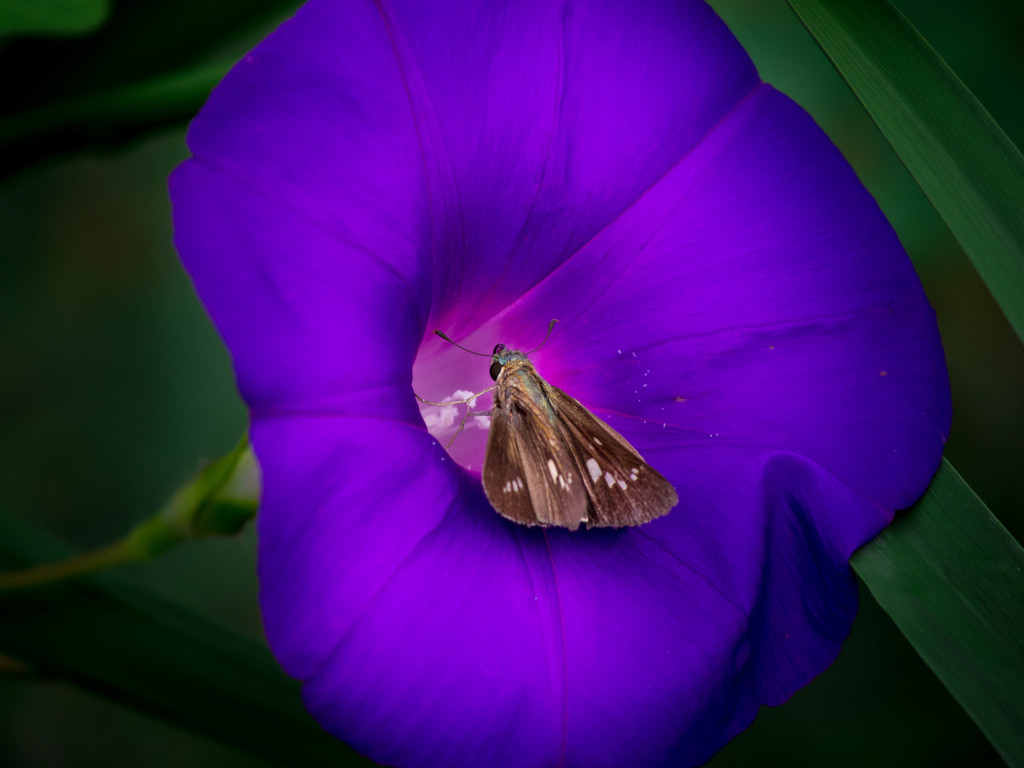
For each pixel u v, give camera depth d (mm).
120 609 239
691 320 238
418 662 214
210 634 241
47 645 235
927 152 227
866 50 230
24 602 232
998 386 290
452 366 251
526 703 218
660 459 235
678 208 239
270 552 207
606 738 221
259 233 212
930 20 271
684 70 238
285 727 241
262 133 215
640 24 237
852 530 233
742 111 240
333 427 211
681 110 238
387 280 219
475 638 217
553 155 235
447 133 227
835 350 237
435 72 225
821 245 238
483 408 251
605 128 236
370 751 213
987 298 283
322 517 210
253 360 207
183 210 209
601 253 240
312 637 209
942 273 280
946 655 227
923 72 229
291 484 208
